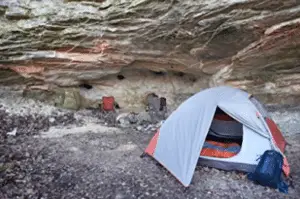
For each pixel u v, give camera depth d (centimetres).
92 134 670
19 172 464
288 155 568
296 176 489
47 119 739
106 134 676
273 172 450
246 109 515
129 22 672
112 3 656
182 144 500
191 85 881
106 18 674
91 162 518
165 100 856
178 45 708
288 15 566
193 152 478
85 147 587
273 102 777
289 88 746
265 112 600
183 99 877
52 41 714
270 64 710
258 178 458
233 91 570
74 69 779
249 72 746
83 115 794
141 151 582
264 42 641
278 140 556
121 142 628
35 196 404
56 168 488
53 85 810
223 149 536
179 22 644
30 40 710
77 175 470
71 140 622
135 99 873
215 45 684
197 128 498
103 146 598
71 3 681
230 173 503
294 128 705
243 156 499
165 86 884
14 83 783
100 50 736
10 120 698
